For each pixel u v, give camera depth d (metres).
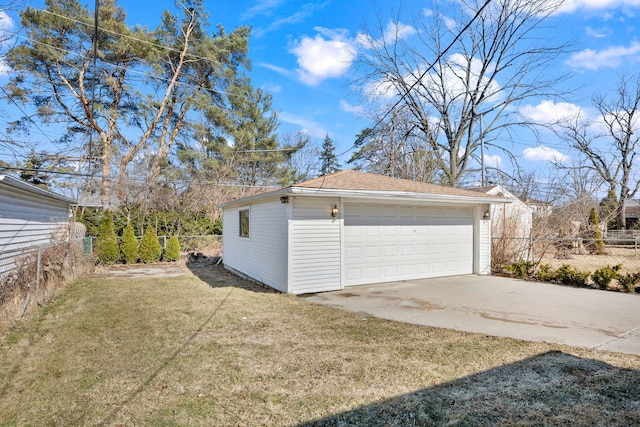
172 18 19.78
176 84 20.22
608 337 4.54
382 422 2.60
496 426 2.54
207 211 19.66
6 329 4.86
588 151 25.05
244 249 10.27
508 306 6.34
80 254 10.68
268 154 24.52
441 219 9.70
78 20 16.22
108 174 18.22
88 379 3.36
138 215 15.84
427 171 20.34
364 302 6.70
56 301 6.85
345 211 8.21
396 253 8.93
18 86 15.44
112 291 7.93
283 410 2.78
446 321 5.35
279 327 5.03
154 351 4.09
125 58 18.52
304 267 7.57
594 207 19.12
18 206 8.22
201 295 7.42
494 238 11.30
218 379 3.34
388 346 4.22
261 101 25.55
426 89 20.55
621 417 2.62
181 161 20.72
